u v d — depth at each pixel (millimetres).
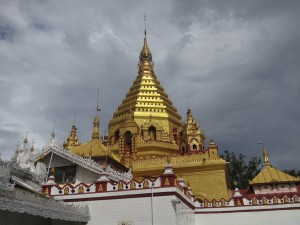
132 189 23297
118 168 36750
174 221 21578
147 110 53031
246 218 29234
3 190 15805
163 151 47656
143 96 55438
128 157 41875
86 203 23984
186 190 27094
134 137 47250
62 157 29719
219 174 38125
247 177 68625
